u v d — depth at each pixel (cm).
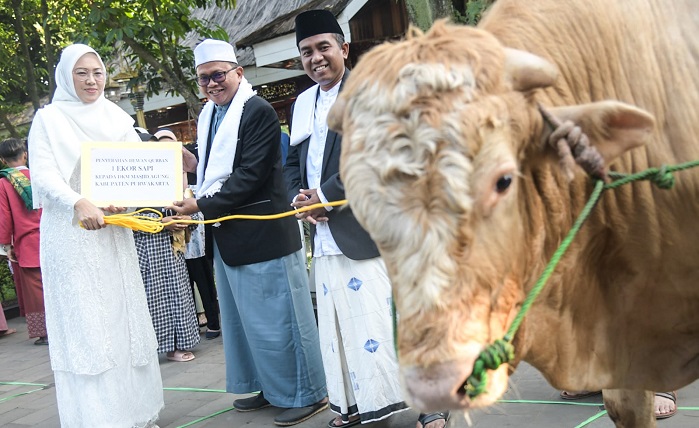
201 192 455
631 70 250
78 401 440
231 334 493
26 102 1716
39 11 1341
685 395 437
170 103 1180
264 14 1142
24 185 795
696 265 255
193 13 1309
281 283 462
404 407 418
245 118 449
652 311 265
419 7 530
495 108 187
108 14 862
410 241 182
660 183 227
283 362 464
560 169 213
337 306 414
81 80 440
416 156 181
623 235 252
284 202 468
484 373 188
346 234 402
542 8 247
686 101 249
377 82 191
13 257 835
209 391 555
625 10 254
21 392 627
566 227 234
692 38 255
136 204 424
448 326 182
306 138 430
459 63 190
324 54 411
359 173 188
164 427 490
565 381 258
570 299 248
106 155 420
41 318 814
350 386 425
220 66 456
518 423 415
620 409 302
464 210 180
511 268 200
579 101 242
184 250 651
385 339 410
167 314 641
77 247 431
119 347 441
